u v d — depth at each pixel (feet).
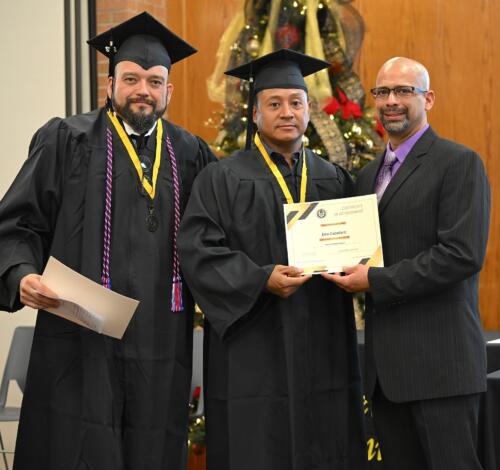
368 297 11.82
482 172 11.26
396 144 11.87
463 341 11.14
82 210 12.03
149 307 11.83
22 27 21.16
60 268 10.99
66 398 11.89
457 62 20.34
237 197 12.01
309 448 11.71
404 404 11.51
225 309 11.59
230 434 11.75
